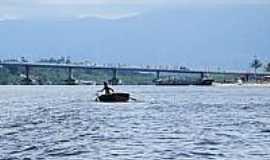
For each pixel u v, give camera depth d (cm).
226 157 5062
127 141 6150
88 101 15388
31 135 6775
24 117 9656
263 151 5394
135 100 15588
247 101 15850
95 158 5012
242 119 9225
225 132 7094
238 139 6322
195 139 6334
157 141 6150
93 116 9862
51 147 5669
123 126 7931
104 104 13875
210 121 8831
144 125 8100
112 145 5812
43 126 7962
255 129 7488
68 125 8112
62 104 13912
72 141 6159
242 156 5112
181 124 8275
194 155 5172
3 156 5112
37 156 5119
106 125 8100
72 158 5016
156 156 5112
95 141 6159
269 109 12019
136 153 5269
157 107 12688
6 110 11569
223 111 11331
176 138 6419
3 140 6262
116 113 10650
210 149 5522
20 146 5744
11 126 7969
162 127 7788
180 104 14025
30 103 14538
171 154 5219
